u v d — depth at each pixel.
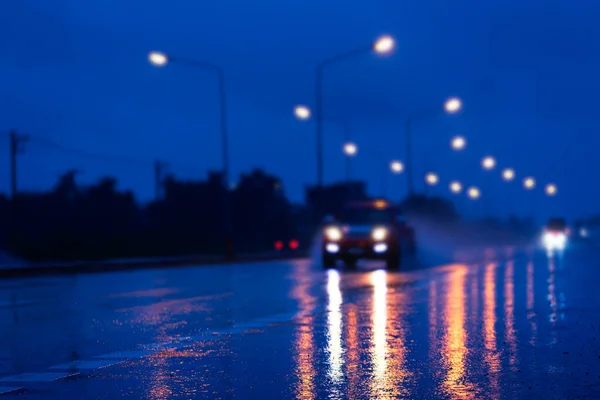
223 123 53.53
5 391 10.02
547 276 30.55
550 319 16.88
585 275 31.06
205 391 9.93
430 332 14.93
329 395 9.65
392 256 35.94
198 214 95.19
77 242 66.88
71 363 11.94
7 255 60.41
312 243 60.72
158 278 31.53
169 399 9.52
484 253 57.25
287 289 24.92
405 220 44.41
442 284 26.47
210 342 13.91
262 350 13.01
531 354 12.48
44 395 9.79
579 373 10.95
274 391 9.89
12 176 65.50
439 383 10.30
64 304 20.62
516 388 10.00
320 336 14.50
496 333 14.78
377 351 12.81
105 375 11.01
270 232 93.50
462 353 12.57
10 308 19.61
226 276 32.31
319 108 57.03
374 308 19.11
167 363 11.89
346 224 37.53
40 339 14.38
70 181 95.69
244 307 19.61
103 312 18.69
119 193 97.00
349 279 29.25
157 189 84.31
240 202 96.94
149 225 94.12
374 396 9.58
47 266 35.47
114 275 34.00
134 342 13.98
